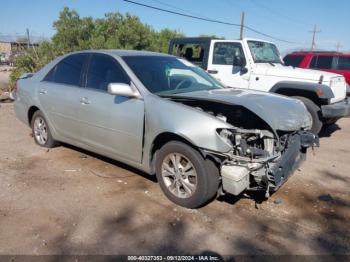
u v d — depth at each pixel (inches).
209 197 144.9
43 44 566.9
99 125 174.9
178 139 147.4
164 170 154.6
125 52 185.6
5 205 149.0
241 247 123.3
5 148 227.3
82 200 155.0
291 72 282.5
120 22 708.7
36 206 148.8
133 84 162.2
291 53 488.1
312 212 149.2
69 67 201.0
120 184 172.2
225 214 144.9
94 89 179.9
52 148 226.4
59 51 569.3
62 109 197.2
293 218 143.6
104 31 689.0
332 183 181.6
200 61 336.2
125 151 166.2
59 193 161.5
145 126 154.3
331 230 135.5
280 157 143.6
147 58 182.7
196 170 140.9
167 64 186.1
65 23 661.3
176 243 124.6
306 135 162.9
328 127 326.6
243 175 132.6
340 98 283.7
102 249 120.4
